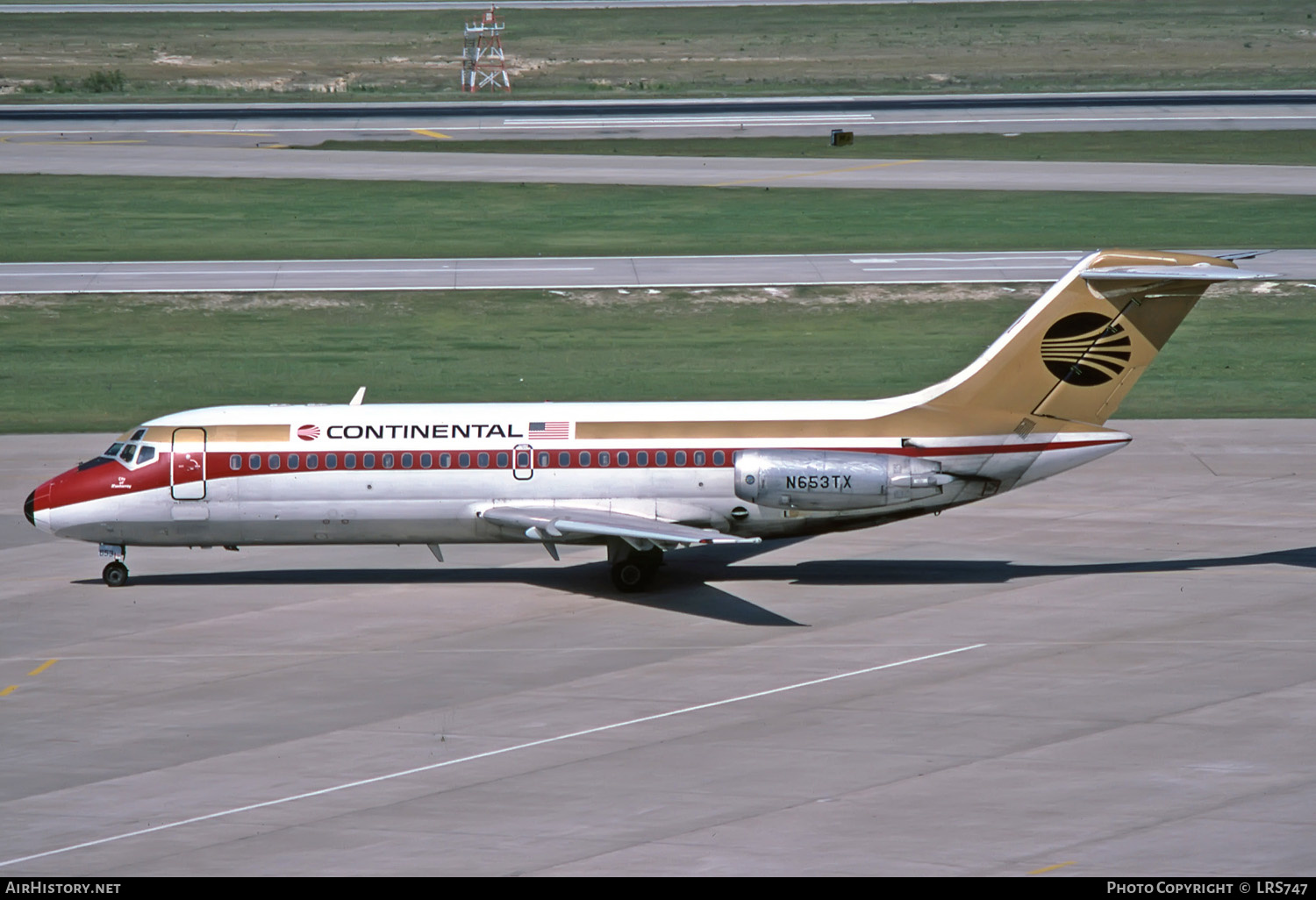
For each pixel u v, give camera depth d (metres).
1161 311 127.19
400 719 98.06
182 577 138.25
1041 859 73.06
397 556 146.50
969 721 94.75
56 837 79.44
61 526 131.00
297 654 113.88
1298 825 76.62
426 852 76.06
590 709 99.31
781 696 101.06
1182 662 106.19
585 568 140.00
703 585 132.25
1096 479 169.50
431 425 130.75
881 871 71.88
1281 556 136.62
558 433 129.75
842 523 130.75
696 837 77.00
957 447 128.00
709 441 128.75
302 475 130.12
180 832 79.69
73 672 109.81
